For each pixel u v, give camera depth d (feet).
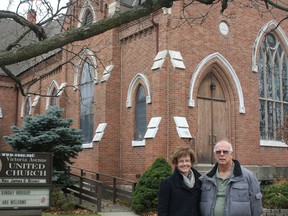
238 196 16.26
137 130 58.39
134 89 59.00
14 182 26.43
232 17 56.49
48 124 48.29
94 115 64.18
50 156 27.73
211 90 57.52
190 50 54.49
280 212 42.37
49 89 83.51
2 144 100.01
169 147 50.60
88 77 68.95
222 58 57.72
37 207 26.66
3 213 25.62
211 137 56.29
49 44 16.94
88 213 42.57
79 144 49.32
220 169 17.02
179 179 17.33
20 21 19.25
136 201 43.78
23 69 99.40
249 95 60.59
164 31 52.95
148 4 18.08
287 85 67.72
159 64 51.83
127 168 58.85
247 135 59.52
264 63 64.80
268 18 64.85
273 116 65.10
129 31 60.29
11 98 103.09
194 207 17.06
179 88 51.44
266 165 61.46
